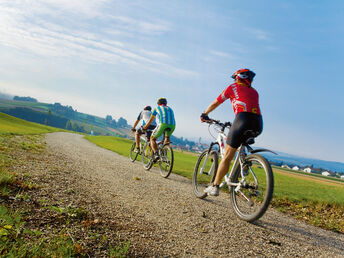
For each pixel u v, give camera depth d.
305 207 5.40
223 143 4.25
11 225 1.83
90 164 6.66
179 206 3.70
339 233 3.87
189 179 7.47
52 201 2.69
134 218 2.82
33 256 1.57
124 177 5.55
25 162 4.71
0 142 7.36
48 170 4.36
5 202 2.35
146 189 4.58
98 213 2.69
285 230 3.33
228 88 3.72
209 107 4.08
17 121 53.59
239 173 3.77
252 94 3.60
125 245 2.07
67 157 7.24
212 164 4.54
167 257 2.04
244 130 3.46
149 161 7.86
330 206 5.73
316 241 3.09
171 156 6.68
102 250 1.91
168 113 7.24
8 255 1.48
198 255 2.19
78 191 3.37
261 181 3.24
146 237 2.35
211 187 3.80
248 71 3.65
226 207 4.15
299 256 2.47
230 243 2.56
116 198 3.52
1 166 3.79
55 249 1.72
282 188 7.71
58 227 2.11
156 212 3.22
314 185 10.89
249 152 3.57
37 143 10.35
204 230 2.83
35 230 1.96
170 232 2.61
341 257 2.66
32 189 2.94
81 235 2.07
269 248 2.56
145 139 8.60
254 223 3.40
